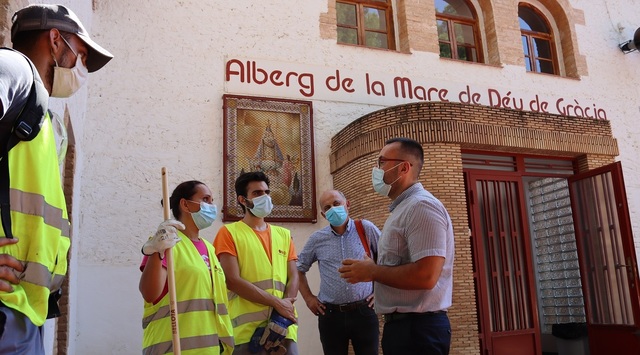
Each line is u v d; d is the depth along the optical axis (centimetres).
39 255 183
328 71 915
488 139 805
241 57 870
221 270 364
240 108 841
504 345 809
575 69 1116
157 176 780
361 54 946
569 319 990
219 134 827
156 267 310
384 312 326
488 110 821
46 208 191
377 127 786
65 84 215
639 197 1084
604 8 1193
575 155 927
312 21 930
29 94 181
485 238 844
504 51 1059
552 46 1157
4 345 166
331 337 504
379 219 746
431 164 755
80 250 718
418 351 306
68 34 216
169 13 852
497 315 819
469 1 1098
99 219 738
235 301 399
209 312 336
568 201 997
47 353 461
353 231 532
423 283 298
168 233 291
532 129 856
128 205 755
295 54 903
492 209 859
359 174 789
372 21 1018
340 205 528
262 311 389
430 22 1012
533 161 920
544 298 1045
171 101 816
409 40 984
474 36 1094
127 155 773
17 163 181
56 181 201
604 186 888
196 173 801
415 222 310
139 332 723
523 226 871
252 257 404
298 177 846
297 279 439
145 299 315
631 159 1103
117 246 737
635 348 824
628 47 1153
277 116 859
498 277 835
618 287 860
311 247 542
